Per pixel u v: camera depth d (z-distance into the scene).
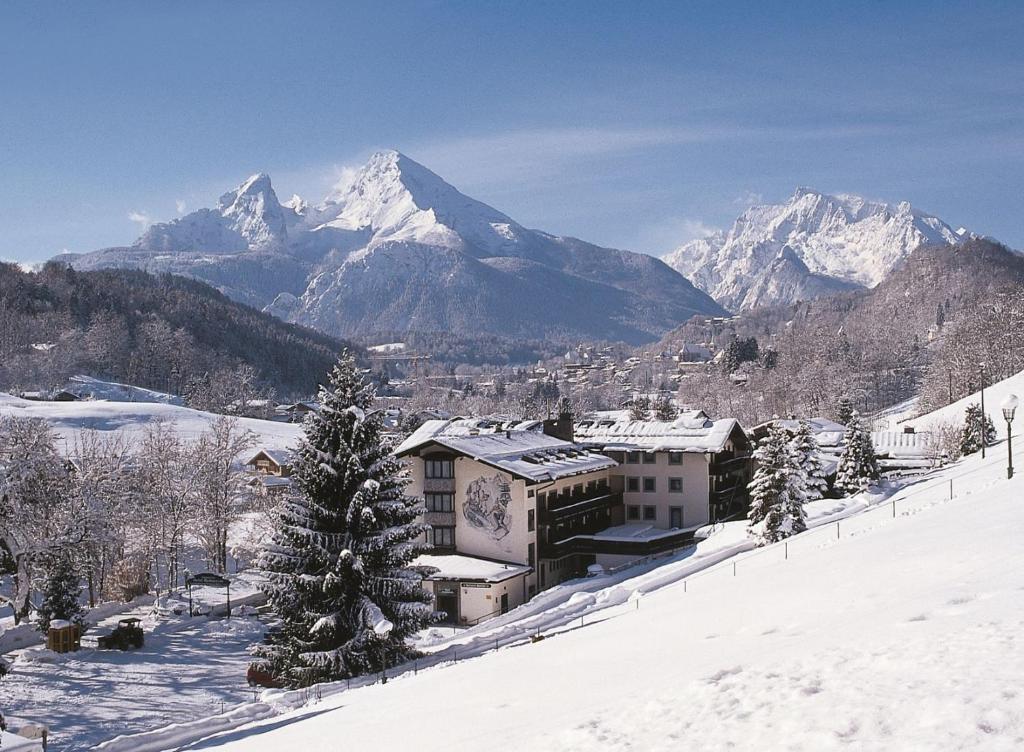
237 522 99.06
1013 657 11.23
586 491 83.06
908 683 11.04
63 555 62.78
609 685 16.67
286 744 20.31
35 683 49.56
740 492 92.31
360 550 43.34
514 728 14.53
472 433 81.19
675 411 178.38
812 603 20.91
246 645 59.09
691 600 29.61
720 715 11.52
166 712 44.75
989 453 85.19
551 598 62.19
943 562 21.56
